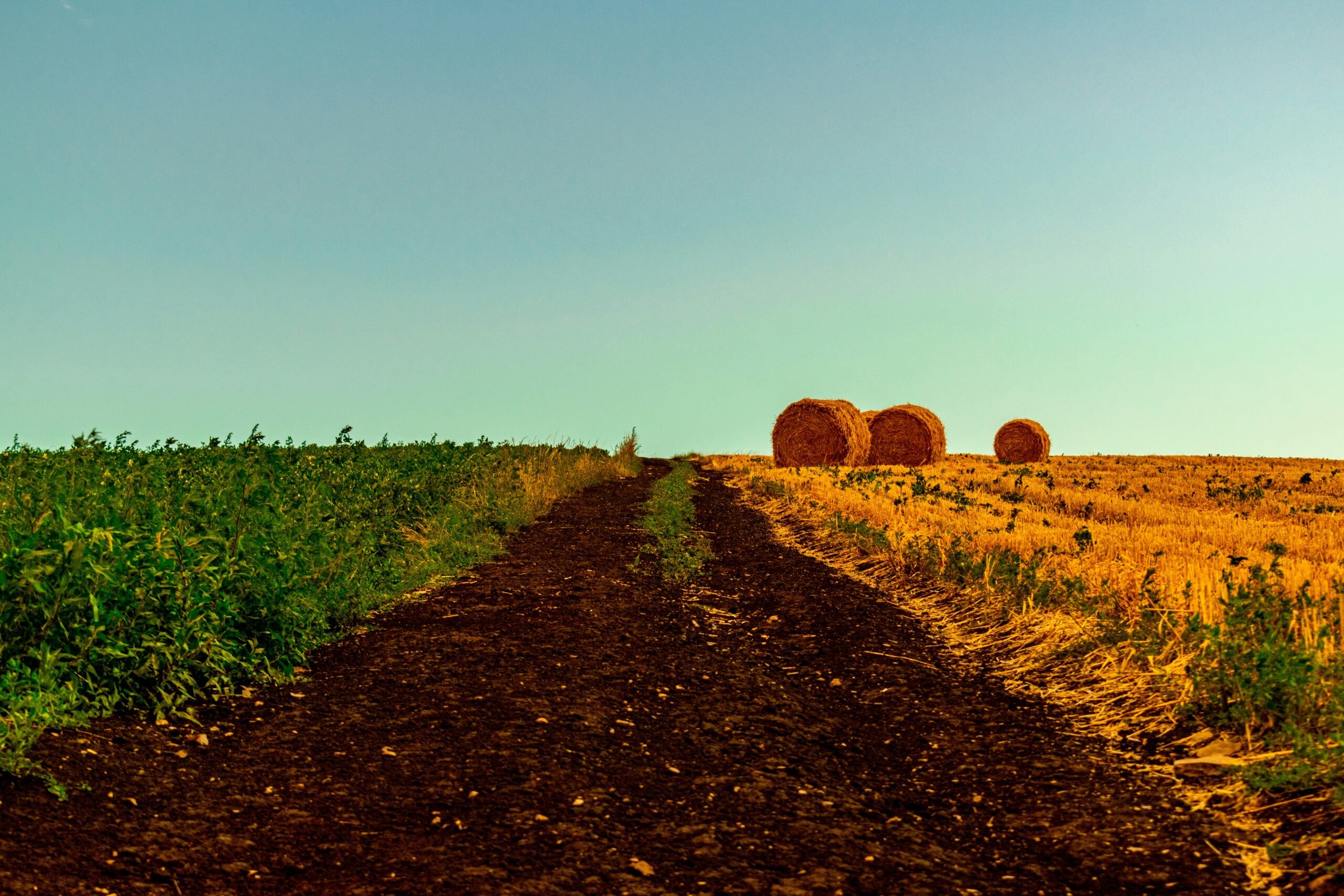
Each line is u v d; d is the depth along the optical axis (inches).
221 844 153.6
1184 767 200.5
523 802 176.2
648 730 226.5
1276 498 812.0
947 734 234.5
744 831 169.8
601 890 143.7
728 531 595.5
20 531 220.2
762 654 315.0
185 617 226.7
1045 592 329.7
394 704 233.6
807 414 1117.1
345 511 402.9
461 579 409.1
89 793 164.6
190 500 280.8
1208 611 266.1
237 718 218.5
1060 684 267.9
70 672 204.2
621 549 505.4
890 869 155.8
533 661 277.7
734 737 224.7
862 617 356.2
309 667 266.2
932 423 1207.6
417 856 152.9
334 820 166.1
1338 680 200.5
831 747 225.8
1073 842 168.9
